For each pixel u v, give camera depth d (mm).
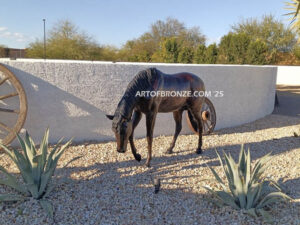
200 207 3285
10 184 3170
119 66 5648
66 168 4188
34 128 5117
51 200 3217
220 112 7258
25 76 4914
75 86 5320
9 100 4871
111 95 5668
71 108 5355
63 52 25656
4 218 2816
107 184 3748
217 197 3326
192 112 5023
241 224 2932
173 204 3338
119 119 3432
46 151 3561
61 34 26859
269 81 9164
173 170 4348
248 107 8164
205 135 6586
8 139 4641
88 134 5582
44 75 5051
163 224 2924
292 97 15344
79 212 3035
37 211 2957
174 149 5410
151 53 36250
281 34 28422
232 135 6660
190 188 3758
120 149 3475
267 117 9125
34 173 3291
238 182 3152
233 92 7492
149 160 4375
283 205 3359
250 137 6508
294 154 5234
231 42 15125
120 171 4215
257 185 3100
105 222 2893
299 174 4266
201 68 6652
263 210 3086
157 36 36938
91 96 5484
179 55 17625
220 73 7035
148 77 3900
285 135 6691
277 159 4941
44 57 24469
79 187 3598
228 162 3455
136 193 3553
